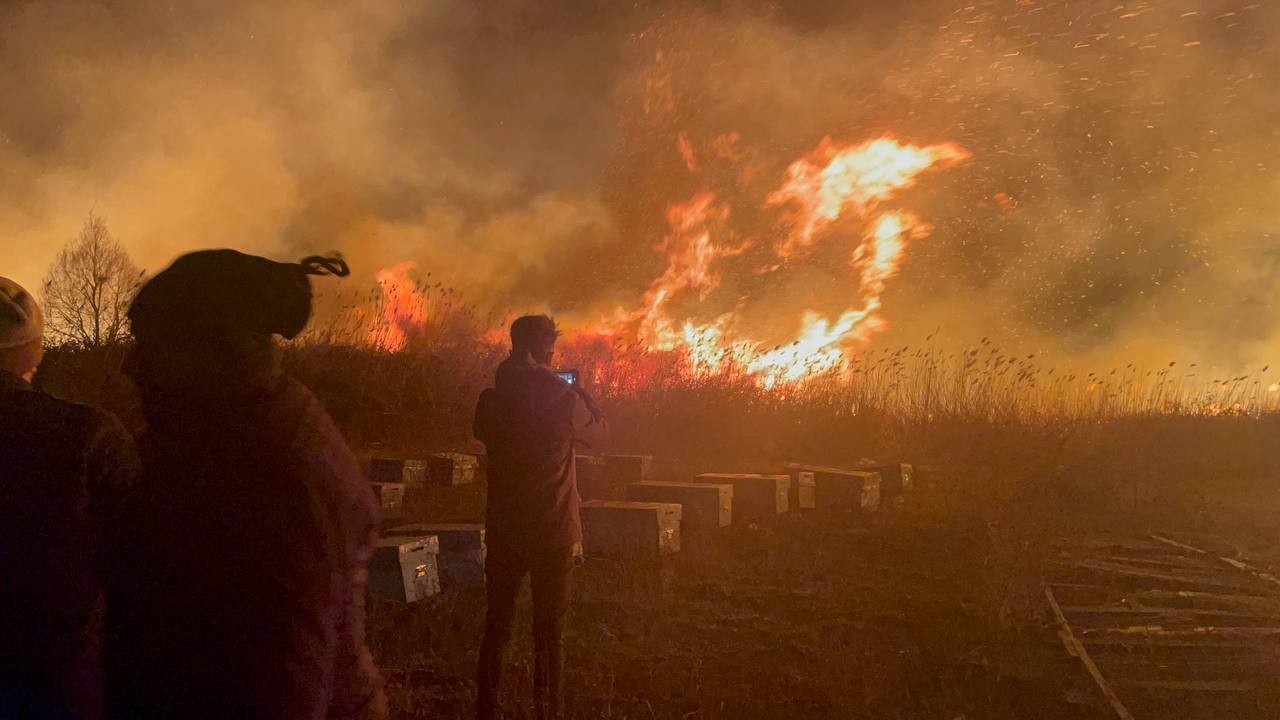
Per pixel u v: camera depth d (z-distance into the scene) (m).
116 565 1.96
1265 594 7.28
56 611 2.31
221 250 2.04
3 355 2.45
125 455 2.45
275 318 2.00
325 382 12.25
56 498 2.32
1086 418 14.43
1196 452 13.16
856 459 12.41
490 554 4.52
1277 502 10.97
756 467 11.27
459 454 10.18
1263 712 5.10
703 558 7.73
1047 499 10.38
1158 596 7.12
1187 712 5.12
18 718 2.28
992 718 5.09
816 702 5.20
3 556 2.28
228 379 1.95
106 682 1.96
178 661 1.88
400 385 12.45
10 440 2.34
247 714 1.85
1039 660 5.81
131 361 2.02
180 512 1.90
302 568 1.90
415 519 8.64
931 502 10.16
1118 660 5.84
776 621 6.46
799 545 8.23
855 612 6.65
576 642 5.95
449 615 6.20
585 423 4.55
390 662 5.52
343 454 2.04
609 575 7.23
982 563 7.73
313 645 1.91
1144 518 9.85
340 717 2.00
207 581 1.88
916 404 14.30
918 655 5.89
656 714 5.02
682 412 12.95
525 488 4.45
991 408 14.16
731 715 5.03
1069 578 7.62
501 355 13.79
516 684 5.30
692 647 5.97
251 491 1.90
